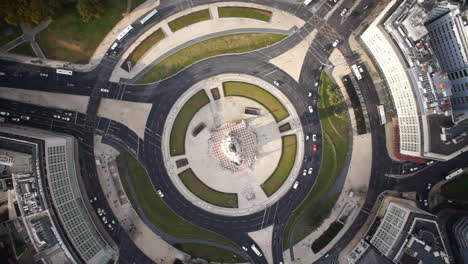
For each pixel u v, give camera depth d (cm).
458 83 6850
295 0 7756
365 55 7744
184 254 7775
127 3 7675
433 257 6469
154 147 7775
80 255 6725
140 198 7781
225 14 7756
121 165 7756
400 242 6656
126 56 7725
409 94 6844
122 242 7738
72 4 7575
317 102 7775
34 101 7662
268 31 7775
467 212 7594
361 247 7444
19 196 6400
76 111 7700
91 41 7669
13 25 7488
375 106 7750
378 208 7769
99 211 7681
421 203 7700
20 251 6775
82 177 7681
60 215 6644
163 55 7769
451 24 6475
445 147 6575
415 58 6500
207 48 7769
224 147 7525
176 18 7738
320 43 7762
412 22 6378
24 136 6581
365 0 7738
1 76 7612
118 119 7756
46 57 7656
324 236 7762
